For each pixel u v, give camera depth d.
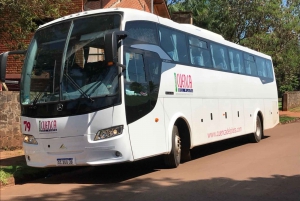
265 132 20.75
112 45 7.68
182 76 10.74
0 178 8.85
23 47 13.14
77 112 8.22
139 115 8.71
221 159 11.97
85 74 8.38
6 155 12.20
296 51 27.84
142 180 9.02
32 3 12.19
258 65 17.31
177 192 7.76
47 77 8.68
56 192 8.06
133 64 8.75
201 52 12.15
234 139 16.88
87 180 9.33
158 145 9.35
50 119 8.42
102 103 8.12
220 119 12.97
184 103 10.73
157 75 9.58
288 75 29.73
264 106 17.53
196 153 13.71
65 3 14.29
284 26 25.81
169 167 10.52
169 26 10.58
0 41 14.55
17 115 13.66
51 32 9.08
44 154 8.55
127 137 8.27
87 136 8.15
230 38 27.44
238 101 14.66
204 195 7.52
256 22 26.36
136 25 9.12
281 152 12.95
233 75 14.35
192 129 11.05
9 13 12.02
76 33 8.77
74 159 8.28
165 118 9.75
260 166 10.52
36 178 9.80
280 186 8.24
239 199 7.23
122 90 8.25
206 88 12.11
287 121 26.27
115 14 8.77
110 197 7.47
